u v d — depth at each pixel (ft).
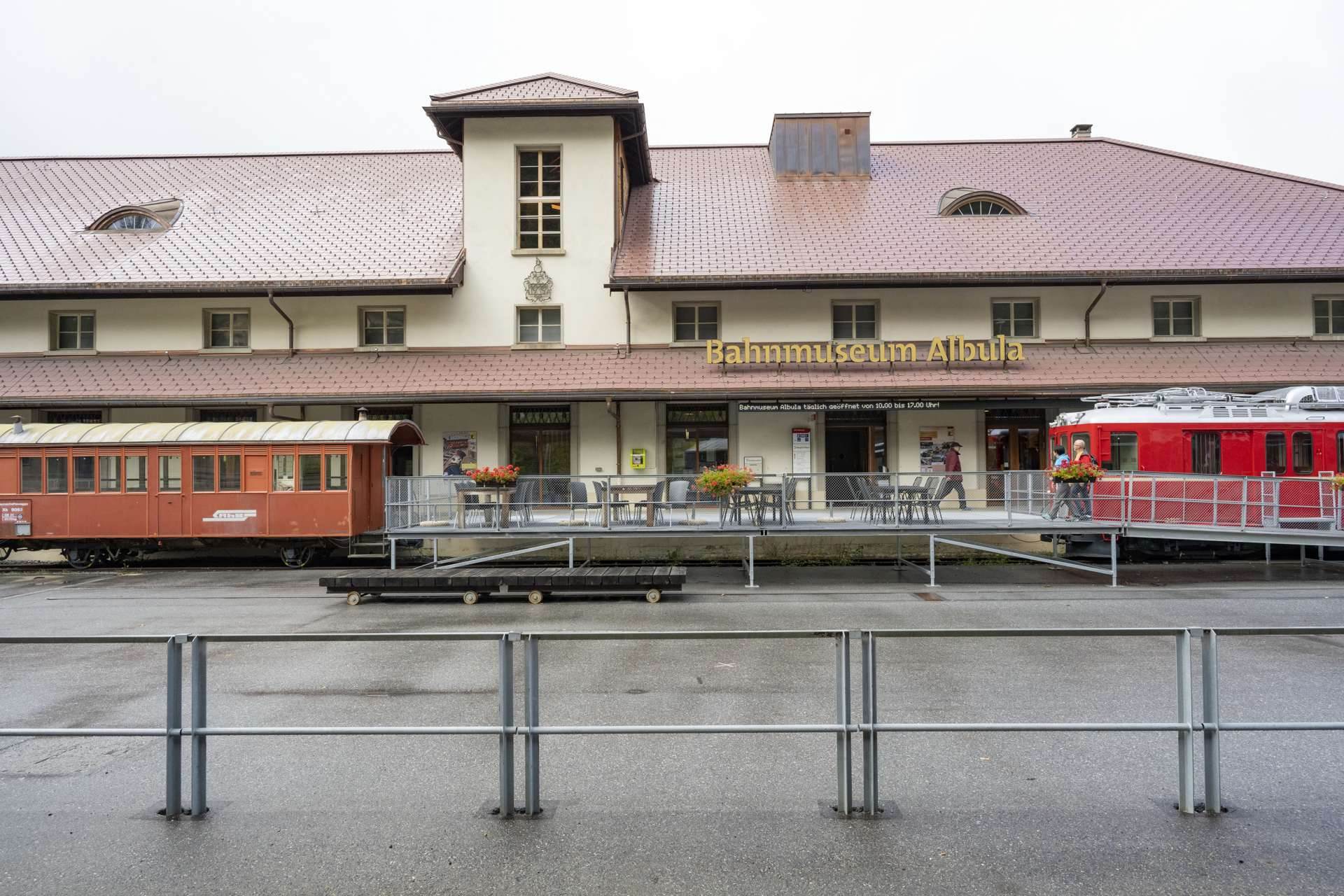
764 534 51.06
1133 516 50.88
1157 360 68.74
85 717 23.79
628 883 13.33
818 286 69.72
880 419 71.61
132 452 60.54
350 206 82.99
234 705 24.72
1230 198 79.82
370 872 13.76
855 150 86.94
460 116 74.28
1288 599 43.39
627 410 71.26
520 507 52.54
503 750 15.96
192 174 90.43
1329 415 56.70
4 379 69.82
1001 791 17.15
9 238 78.48
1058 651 30.96
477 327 73.31
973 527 50.96
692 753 19.90
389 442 60.49
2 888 13.29
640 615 39.88
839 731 15.80
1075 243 73.05
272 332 73.67
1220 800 16.08
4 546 62.39
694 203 81.87
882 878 13.39
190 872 13.84
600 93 74.64
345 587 44.27
